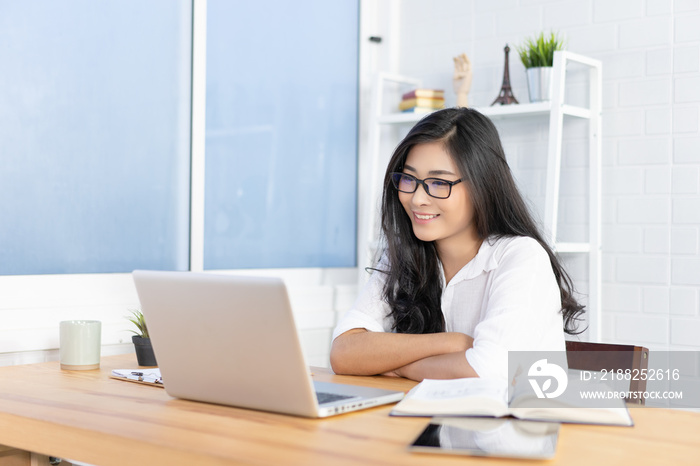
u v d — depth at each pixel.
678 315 2.85
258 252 3.06
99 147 2.51
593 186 2.96
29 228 2.34
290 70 3.19
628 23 2.95
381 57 3.55
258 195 3.06
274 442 1.13
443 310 1.88
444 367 1.56
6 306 2.23
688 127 2.83
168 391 1.46
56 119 2.40
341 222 3.43
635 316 2.94
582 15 3.05
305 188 3.26
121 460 1.18
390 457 1.04
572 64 3.04
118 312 2.50
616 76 2.98
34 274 2.35
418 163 1.76
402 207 1.89
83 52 2.46
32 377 1.80
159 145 2.69
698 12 2.81
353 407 1.33
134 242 2.62
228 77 2.94
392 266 1.91
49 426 1.28
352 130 3.47
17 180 2.31
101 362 2.11
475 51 3.33
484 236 1.83
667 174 2.87
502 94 3.24
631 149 2.94
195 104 2.78
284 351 1.25
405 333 1.78
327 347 3.27
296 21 3.21
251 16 3.02
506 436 1.13
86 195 2.48
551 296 1.70
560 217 3.08
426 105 3.25
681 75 2.85
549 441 1.10
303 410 1.28
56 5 2.39
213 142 2.88
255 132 3.04
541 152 3.15
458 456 1.05
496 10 3.27
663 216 2.88
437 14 3.44
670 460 1.04
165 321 1.38
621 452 1.07
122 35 2.57
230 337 1.30
